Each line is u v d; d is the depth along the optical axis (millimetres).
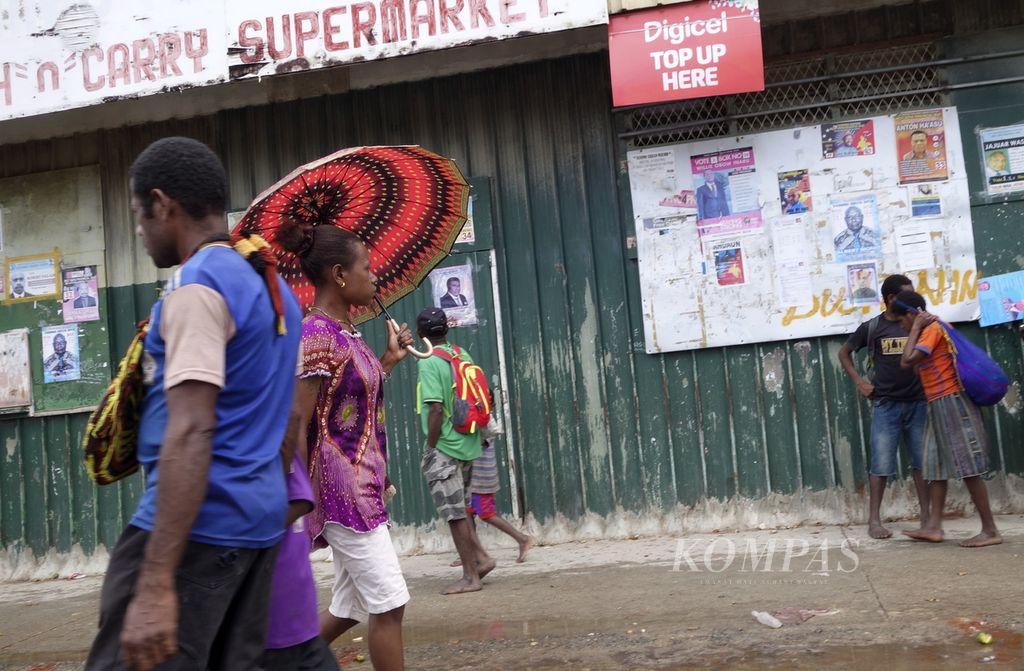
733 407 6859
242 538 2172
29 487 7758
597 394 7000
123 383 2232
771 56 6848
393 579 3309
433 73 7273
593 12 6336
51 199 7797
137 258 7703
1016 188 6578
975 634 4070
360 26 6562
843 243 6730
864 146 6723
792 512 6758
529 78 7156
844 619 4441
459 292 7168
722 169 6859
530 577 5941
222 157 7574
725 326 6844
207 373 2061
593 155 7059
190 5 6754
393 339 3701
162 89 6773
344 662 4477
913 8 6711
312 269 3373
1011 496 6566
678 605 4949
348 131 7406
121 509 7641
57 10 6922
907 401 6145
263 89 7480
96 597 6664
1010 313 6531
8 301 7820
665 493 6898
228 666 2260
